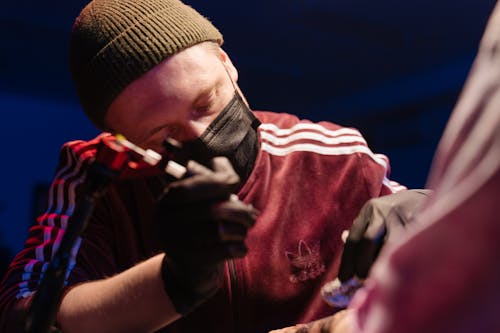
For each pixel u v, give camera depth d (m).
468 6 5.54
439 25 6.01
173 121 0.99
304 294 1.14
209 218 0.66
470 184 0.36
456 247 0.36
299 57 6.89
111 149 0.65
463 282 0.36
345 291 0.72
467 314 0.36
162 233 0.69
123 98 0.98
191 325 1.11
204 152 1.01
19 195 6.95
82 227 0.65
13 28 5.89
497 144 0.35
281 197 1.17
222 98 1.03
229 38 6.39
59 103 7.19
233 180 0.68
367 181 1.21
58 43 6.19
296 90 7.64
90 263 1.06
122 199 1.15
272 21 6.04
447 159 0.38
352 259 0.71
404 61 6.88
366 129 7.80
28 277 1.01
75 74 1.04
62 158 1.20
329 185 1.19
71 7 5.65
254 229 1.14
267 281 1.13
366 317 0.41
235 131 1.04
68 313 0.89
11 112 7.00
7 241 6.82
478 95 0.37
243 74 7.21
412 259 0.37
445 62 6.81
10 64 6.45
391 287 0.38
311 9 5.76
